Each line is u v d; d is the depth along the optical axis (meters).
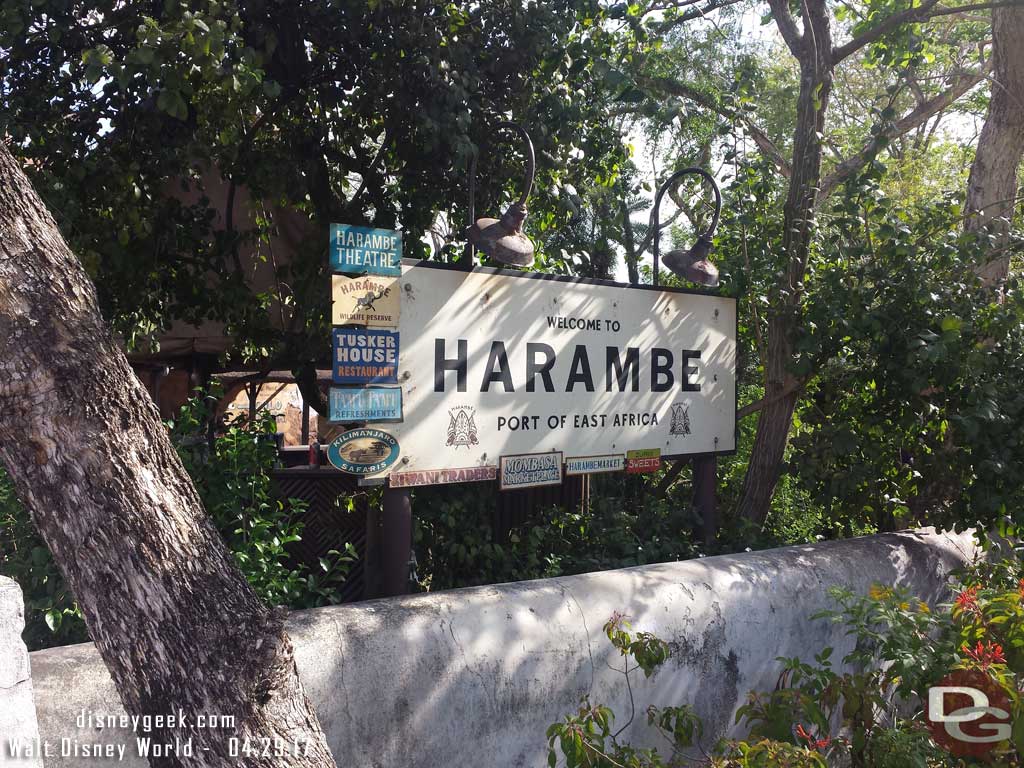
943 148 13.53
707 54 8.24
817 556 4.41
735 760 3.07
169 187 5.41
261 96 4.71
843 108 12.46
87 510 1.91
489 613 3.17
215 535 2.07
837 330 5.11
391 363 3.62
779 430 5.58
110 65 3.75
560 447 4.30
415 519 4.27
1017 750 3.28
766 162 5.75
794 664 3.64
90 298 2.02
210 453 3.89
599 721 3.02
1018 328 4.97
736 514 5.66
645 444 4.74
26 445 1.91
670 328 4.89
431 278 3.77
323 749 2.05
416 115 4.84
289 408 13.34
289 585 3.57
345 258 3.47
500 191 5.57
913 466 5.29
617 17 5.52
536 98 5.33
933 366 4.84
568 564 4.59
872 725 3.50
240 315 5.27
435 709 2.95
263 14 4.80
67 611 3.13
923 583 4.86
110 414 1.94
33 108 4.31
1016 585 4.09
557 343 4.30
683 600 3.69
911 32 5.58
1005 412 4.73
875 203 5.33
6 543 3.40
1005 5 5.41
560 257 5.97
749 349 6.39
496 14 5.11
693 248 5.04
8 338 1.87
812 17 5.54
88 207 4.49
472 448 3.93
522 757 3.17
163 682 1.90
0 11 3.94
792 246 5.38
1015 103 6.70
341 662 2.76
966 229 6.80
